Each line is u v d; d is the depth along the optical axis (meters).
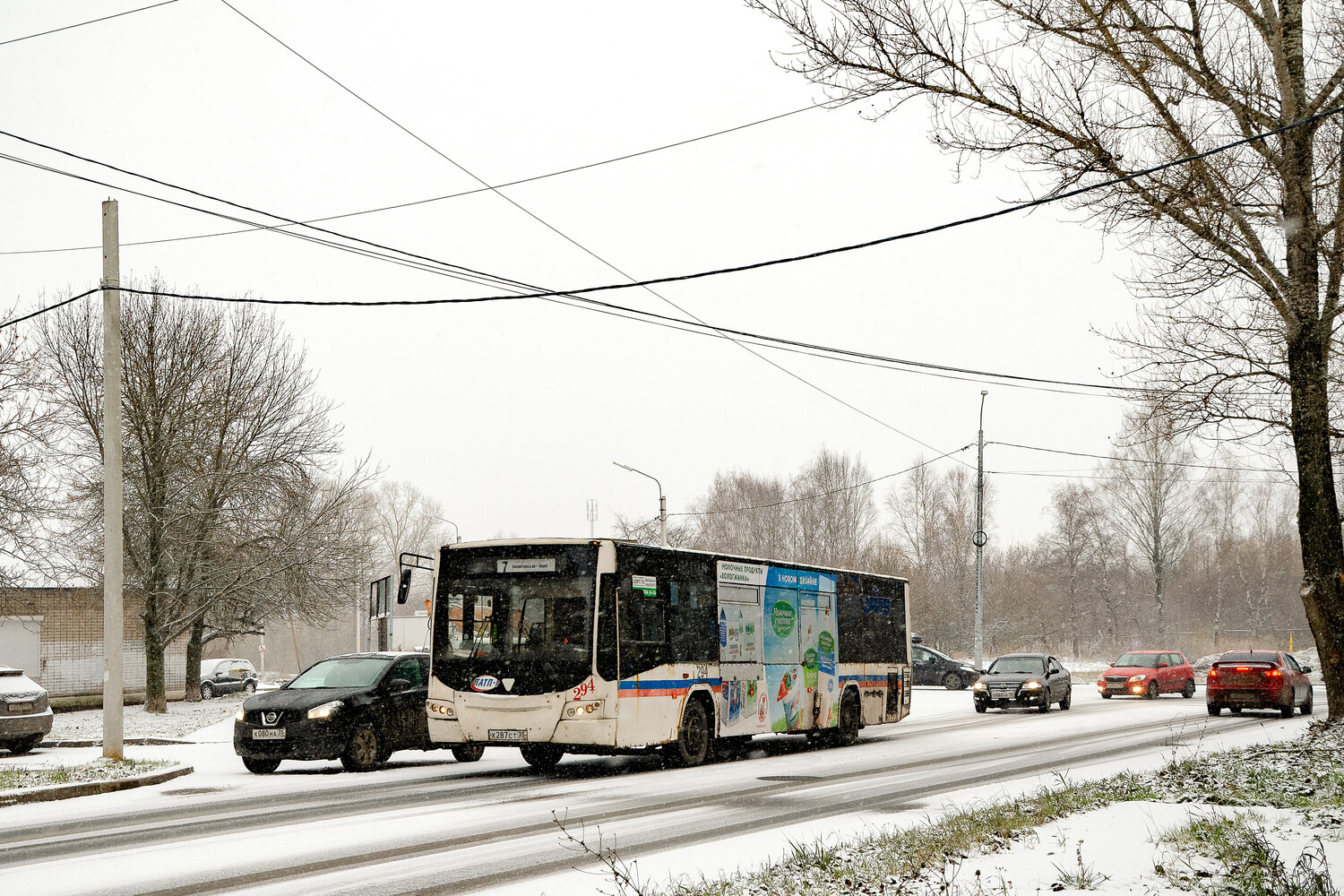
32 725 21.55
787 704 20.53
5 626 39.81
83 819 12.23
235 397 35.91
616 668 16.31
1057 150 14.64
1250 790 11.77
